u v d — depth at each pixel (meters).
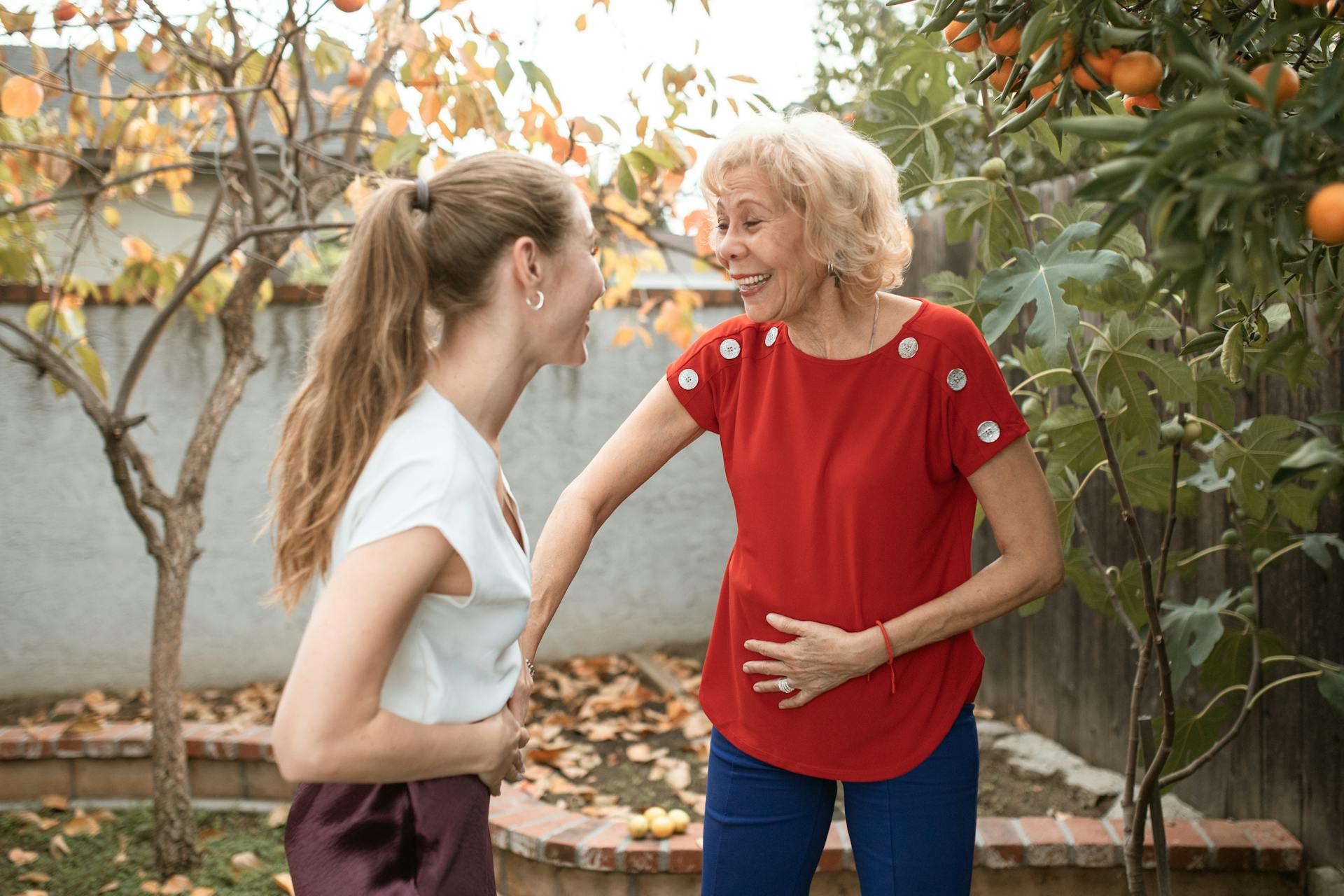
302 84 3.28
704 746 4.01
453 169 1.36
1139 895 2.23
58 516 4.70
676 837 2.94
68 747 3.76
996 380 1.72
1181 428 2.10
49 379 4.64
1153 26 1.22
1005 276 1.92
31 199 3.65
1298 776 2.80
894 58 2.37
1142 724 2.18
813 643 1.73
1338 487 1.09
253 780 3.75
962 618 1.72
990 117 2.21
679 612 5.30
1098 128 1.00
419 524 1.16
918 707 1.76
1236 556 2.98
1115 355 2.18
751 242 1.65
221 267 3.94
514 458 5.11
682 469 5.29
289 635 4.88
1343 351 2.54
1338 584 2.63
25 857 3.31
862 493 1.72
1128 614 2.58
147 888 3.14
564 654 5.23
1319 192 0.93
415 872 1.25
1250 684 2.30
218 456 4.79
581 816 3.09
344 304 1.28
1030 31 1.23
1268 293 1.32
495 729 1.32
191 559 3.32
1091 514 3.60
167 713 3.26
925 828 1.76
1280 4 1.20
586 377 5.14
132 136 3.58
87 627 4.75
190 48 3.01
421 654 1.24
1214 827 2.87
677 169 2.95
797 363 1.79
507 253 1.31
